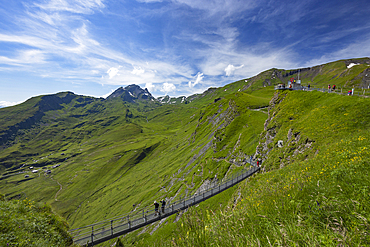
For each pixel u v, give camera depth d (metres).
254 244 3.20
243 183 34.62
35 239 7.71
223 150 83.94
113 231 18.77
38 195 180.38
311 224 3.64
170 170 135.50
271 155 36.28
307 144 28.23
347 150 11.11
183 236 4.14
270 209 4.73
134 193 133.50
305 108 42.75
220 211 4.50
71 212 148.75
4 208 8.80
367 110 25.30
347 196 4.22
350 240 2.60
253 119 85.44
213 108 189.50
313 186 5.14
